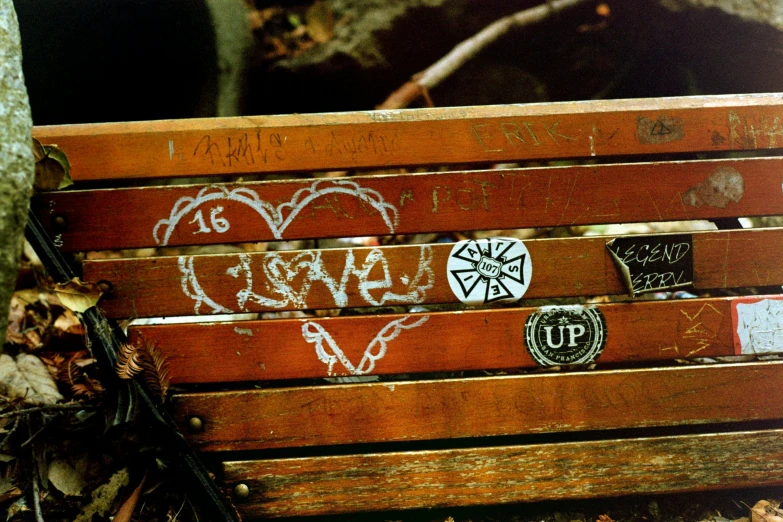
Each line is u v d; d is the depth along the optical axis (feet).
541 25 9.46
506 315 6.43
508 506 6.73
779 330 6.63
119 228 6.21
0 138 4.16
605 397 6.51
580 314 6.48
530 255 6.46
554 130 6.46
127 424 5.87
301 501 6.38
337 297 6.36
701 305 6.57
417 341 6.38
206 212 6.27
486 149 6.42
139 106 9.84
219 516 5.97
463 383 6.40
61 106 9.57
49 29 8.89
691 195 6.57
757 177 6.61
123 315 6.21
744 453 6.64
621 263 6.47
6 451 6.03
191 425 6.25
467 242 6.41
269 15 9.51
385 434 6.39
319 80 9.77
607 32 9.59
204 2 9.05
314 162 6.30
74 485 5.92
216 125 6.25
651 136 6.54
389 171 10.19
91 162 6.18
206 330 6.25
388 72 9.78
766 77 9.77
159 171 6.22
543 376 6.47
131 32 9.09
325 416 6.35
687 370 6.55
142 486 5.95
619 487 6.57
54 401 6.70
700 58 9.73
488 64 9.77
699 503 6.74
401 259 6.37
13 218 4.16
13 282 4.15
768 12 9.27
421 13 9.42
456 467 6.46
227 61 9.48
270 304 6.31
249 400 6.31
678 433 6.88
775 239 6.61
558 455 6.52
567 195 6.48
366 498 6.41
